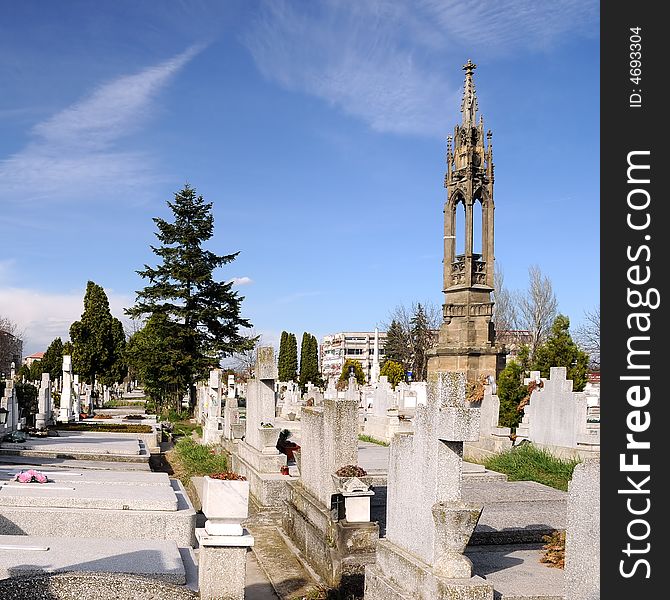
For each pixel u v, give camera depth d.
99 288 60.91
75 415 30.80
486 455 18.53
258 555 11.05
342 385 48.50
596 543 5.87
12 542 8.76
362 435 27.94
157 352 41.16
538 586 7.21
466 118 43.19
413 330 74.25
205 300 43.03
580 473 6.13
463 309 42.84
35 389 29.55
